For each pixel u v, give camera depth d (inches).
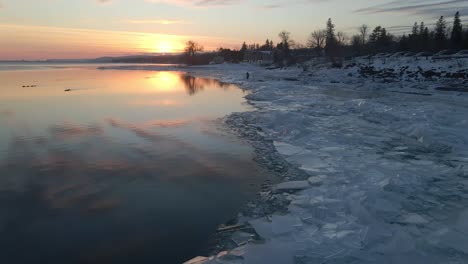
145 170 406.3
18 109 838.5
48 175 390.9
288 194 334.3
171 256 242.7
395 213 280.4
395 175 355.6
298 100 912.9
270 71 2309.3
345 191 321.4
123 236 267.6
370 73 1453.0
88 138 548.7
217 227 280.1
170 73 2874.0
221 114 756.0
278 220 280.2
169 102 957.2
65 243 259.1
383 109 711.7
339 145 484.7
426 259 218.5
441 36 2556.6
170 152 474.9
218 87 1432.1
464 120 592.7
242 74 2301.9
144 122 672.4
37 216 298.7
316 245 239.0
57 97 1080.8
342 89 1227.2
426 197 310.0
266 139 534.6
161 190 351.6
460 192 320.5
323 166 401.7
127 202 325.1
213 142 522.6
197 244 256.8
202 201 326.6
